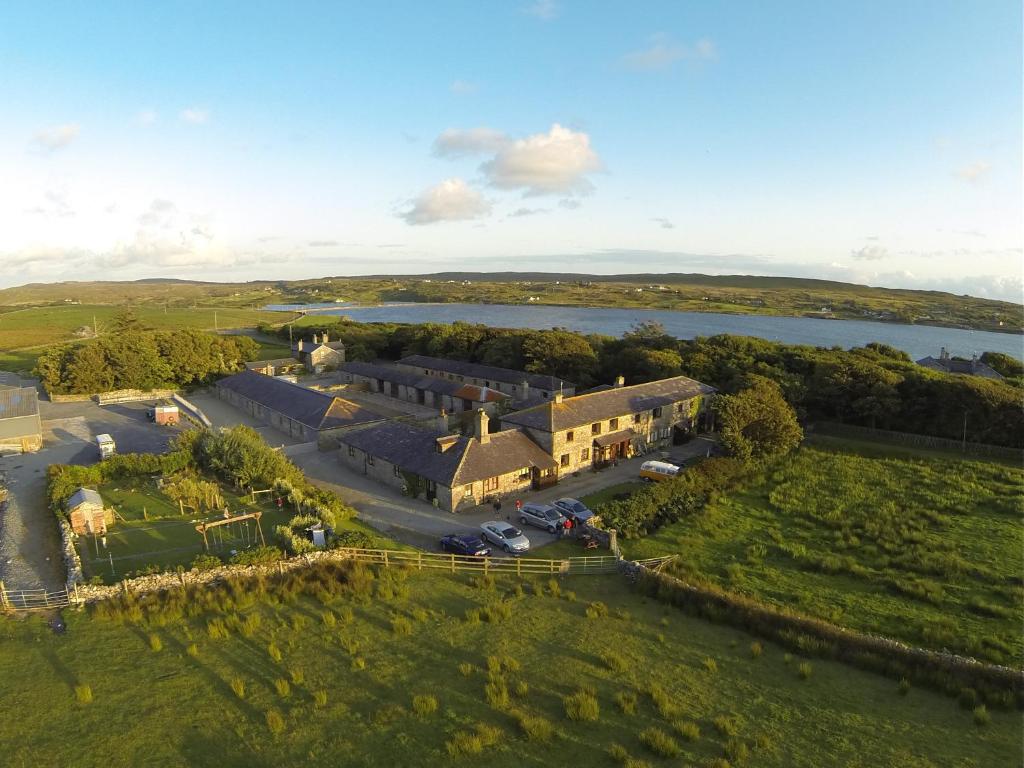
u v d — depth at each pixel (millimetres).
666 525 46531
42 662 27609
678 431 71750
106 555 38844
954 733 23219
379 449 55844
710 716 24156
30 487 53438
